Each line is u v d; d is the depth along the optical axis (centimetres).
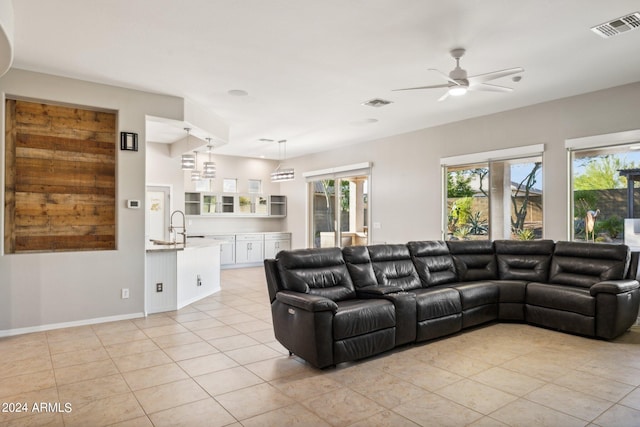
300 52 384
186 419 251
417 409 264
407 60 404
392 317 372
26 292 428
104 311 472
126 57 395
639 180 473
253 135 765
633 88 469
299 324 339
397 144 752
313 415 256
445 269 519
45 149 451
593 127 501
